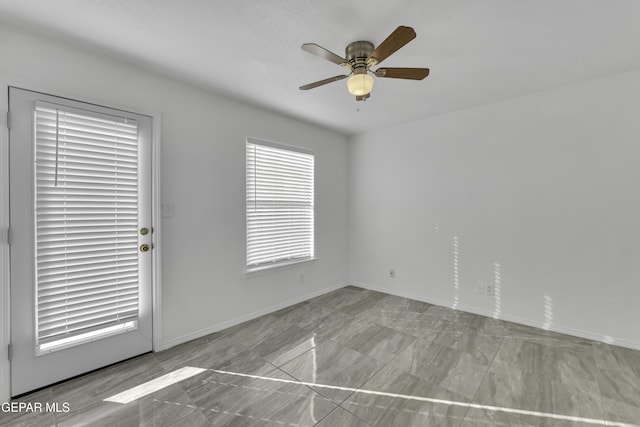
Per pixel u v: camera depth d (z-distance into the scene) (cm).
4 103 176
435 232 357
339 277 434
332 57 179
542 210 284
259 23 179
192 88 264
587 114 260
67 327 198
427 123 362
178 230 255
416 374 211
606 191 253
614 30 184
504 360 228
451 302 346
